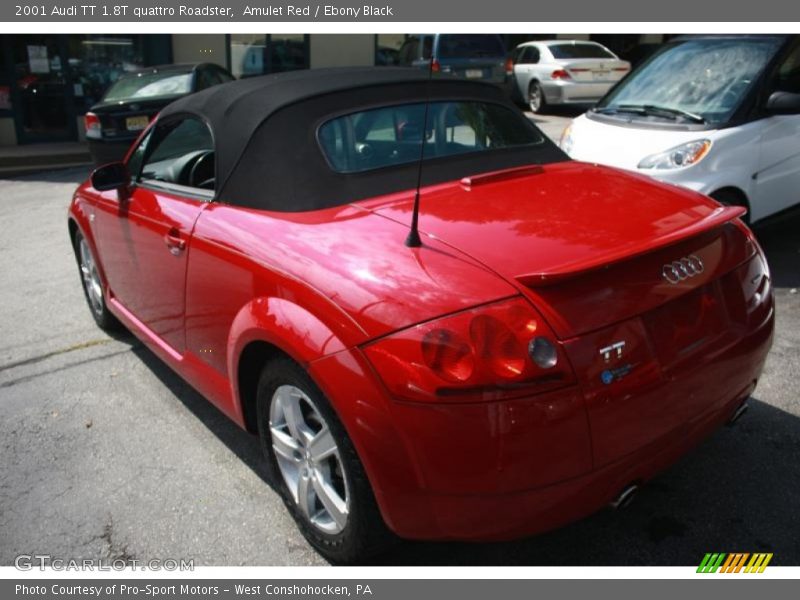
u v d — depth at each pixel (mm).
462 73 14664
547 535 2691
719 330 2434
